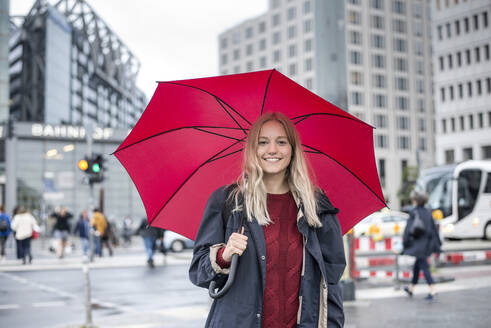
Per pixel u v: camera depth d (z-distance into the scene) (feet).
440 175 93.45
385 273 38.65
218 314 8.22
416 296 33.53
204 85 8.93
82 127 172.65
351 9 319.47
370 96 321.32
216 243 8.44
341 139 9.36
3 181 167.43
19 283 48.47
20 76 226.17
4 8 186.09
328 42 28.71
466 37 250.57
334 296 8.58
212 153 9.70
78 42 254.88
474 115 248.11
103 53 280.72
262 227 8.41
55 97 227.40
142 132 9.23
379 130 322.96
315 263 8.43
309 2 318.65
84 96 262.47
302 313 8.20
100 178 56.90
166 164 9.57
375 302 31.24
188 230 9.74
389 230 68.74
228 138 9.65
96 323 27.76
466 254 45.14
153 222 9.62
